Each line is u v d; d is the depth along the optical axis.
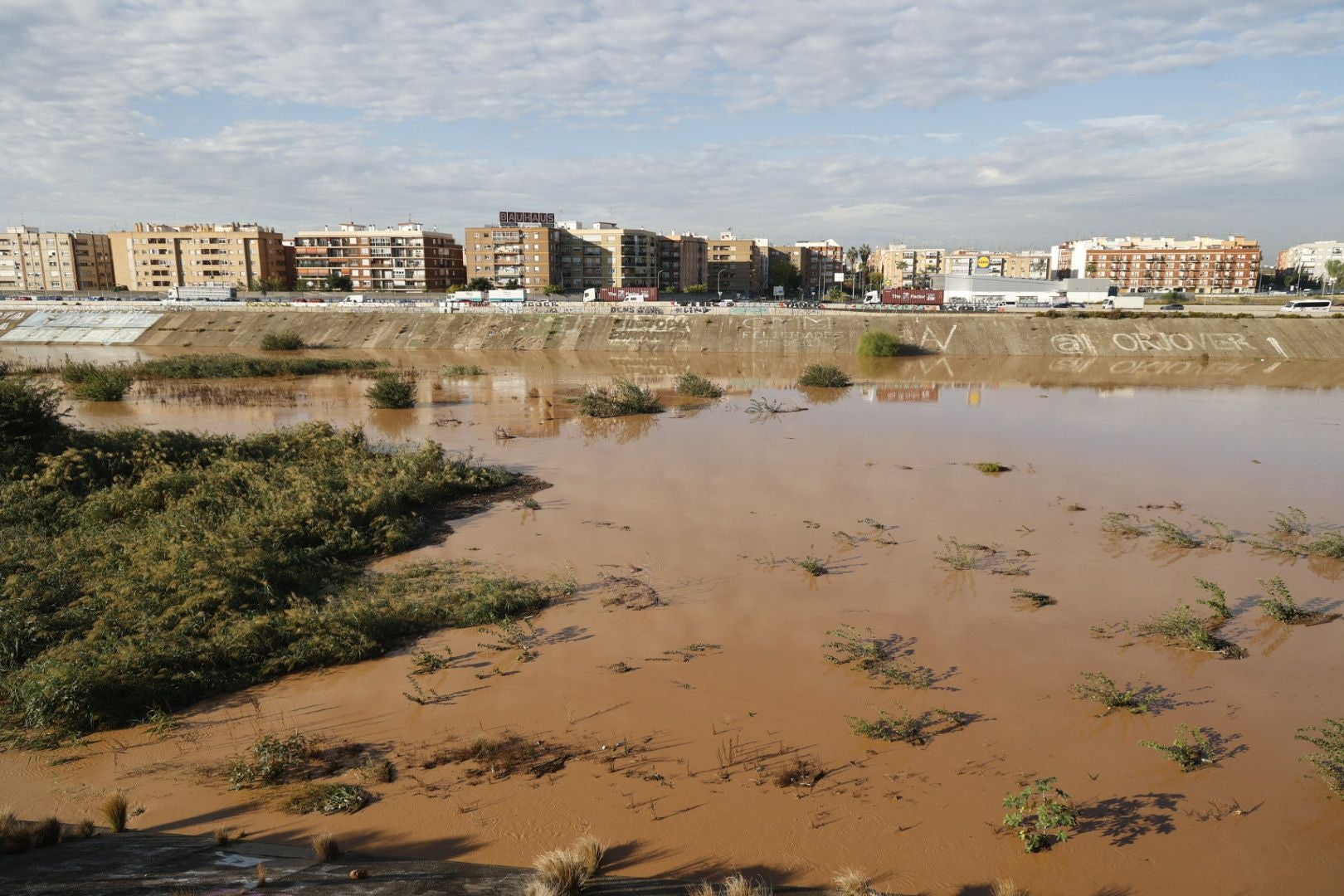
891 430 45.91
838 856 12.19
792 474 35.44
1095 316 94.75
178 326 101.25
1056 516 29.20
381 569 24.00
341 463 33.75
